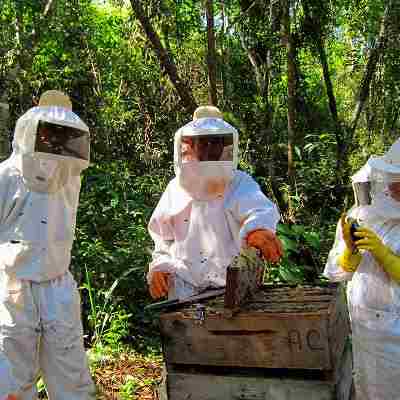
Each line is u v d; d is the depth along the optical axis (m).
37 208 2.32
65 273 2.46
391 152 2.11
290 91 5.43
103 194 5.09
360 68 7.30
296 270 4.50
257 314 1.80
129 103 6.35
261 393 1.81
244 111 6.11
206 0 4.71
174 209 2.53
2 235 2.35
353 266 2.16
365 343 2.15
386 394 2.12
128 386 3.06
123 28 6.77
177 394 1.90
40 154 2.27
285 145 6.32
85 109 6.24
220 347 1.85
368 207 2.21
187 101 4.82
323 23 6.73
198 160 2.39
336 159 6.48
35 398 2.45
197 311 1.87
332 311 1.82
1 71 4.45
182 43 6.18
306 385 1.77
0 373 2.27
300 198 5.48
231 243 2.47
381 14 6.63
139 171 6.07
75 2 6.11
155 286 2.50
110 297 4.03
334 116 7.18
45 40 5.90
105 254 4.27
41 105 2.38
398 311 2.08
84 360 2.46
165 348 1.92
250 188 2.45
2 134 3.65
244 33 5.96
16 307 2.31
